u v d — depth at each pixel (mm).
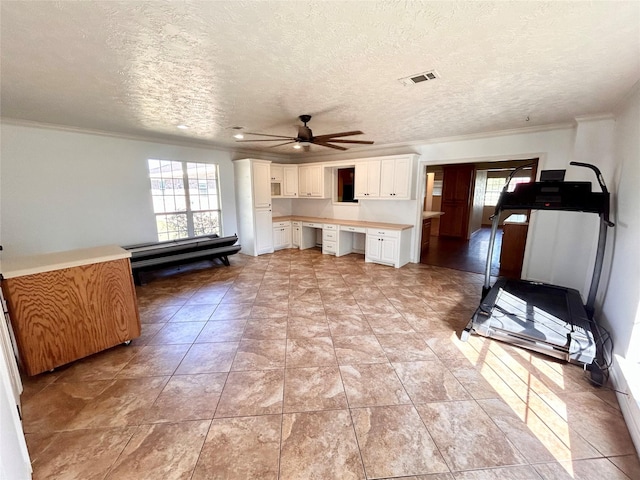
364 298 3754
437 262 5633
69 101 2762
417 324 3023
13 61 1893
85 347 2336
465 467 1472
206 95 2590
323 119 3484
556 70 2055
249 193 5984
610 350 2293
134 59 1882
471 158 4613
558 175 2855
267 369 2283
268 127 3914
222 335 2820
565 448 1572
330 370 2266
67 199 4039
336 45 1701
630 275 2090
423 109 3049
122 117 3385
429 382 2117
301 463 1503
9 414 1253
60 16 1395
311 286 4230
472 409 1857
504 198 3111
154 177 5031
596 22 1449
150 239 5016
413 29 1525
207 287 4199
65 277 2197
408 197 5074
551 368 2264
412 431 1694
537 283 3428
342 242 6164
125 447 1596
